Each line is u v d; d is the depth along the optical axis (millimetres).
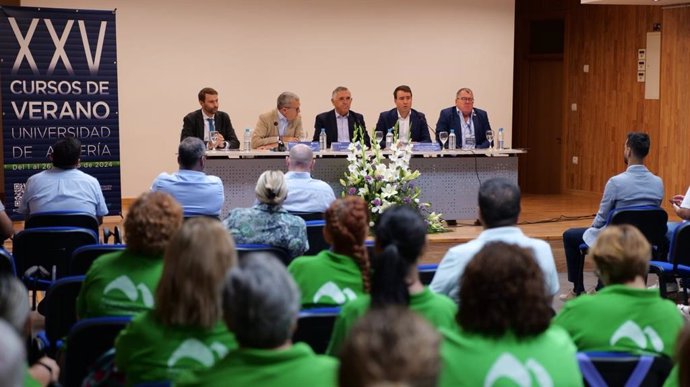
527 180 14633
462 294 2492
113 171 9766
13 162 9391
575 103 13781
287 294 2143
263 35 12234
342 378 1540
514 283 2436
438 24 12961
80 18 9492
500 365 2418
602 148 13258
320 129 9773
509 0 13203
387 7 12742
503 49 13234
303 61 12445
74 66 9516
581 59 13594
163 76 11852
